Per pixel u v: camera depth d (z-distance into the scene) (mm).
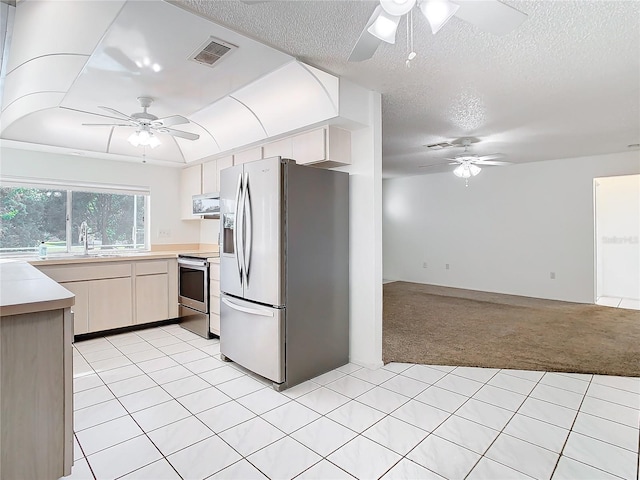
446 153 5527
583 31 2062
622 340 3814
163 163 4707
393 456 1858
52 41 2279
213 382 2768
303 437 2027
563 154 5555
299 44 2211
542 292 6152
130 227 4688
